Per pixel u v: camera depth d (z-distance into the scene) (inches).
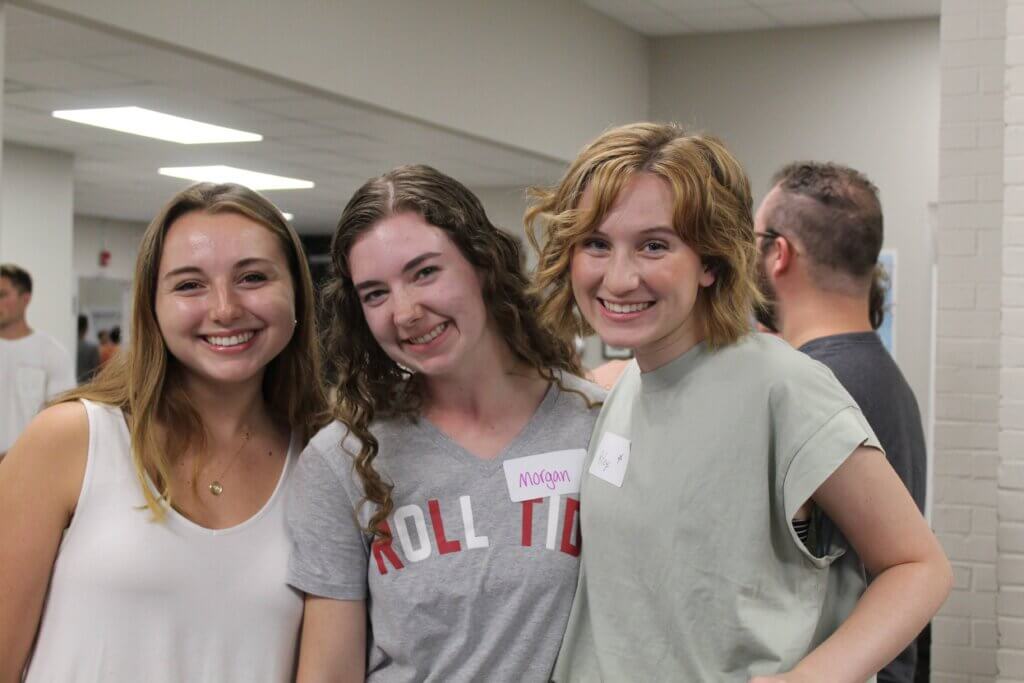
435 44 263.7
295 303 79.5
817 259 97.7
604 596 67.2
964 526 186.1
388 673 72.2
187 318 72.5
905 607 59.0
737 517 62.9
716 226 62.2
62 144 342.3
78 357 526.0
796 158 346.6
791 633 61.9
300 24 223.8
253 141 318.7
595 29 333.1
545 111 309.3
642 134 63.3
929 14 326.6
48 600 71.5
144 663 70.4
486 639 70.3
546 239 66.1
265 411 81.7
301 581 72.9
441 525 71.5
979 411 185.2
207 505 74.8
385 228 69.2
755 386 63.7
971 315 185.3
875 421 91.5
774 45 348.8
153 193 449.1
